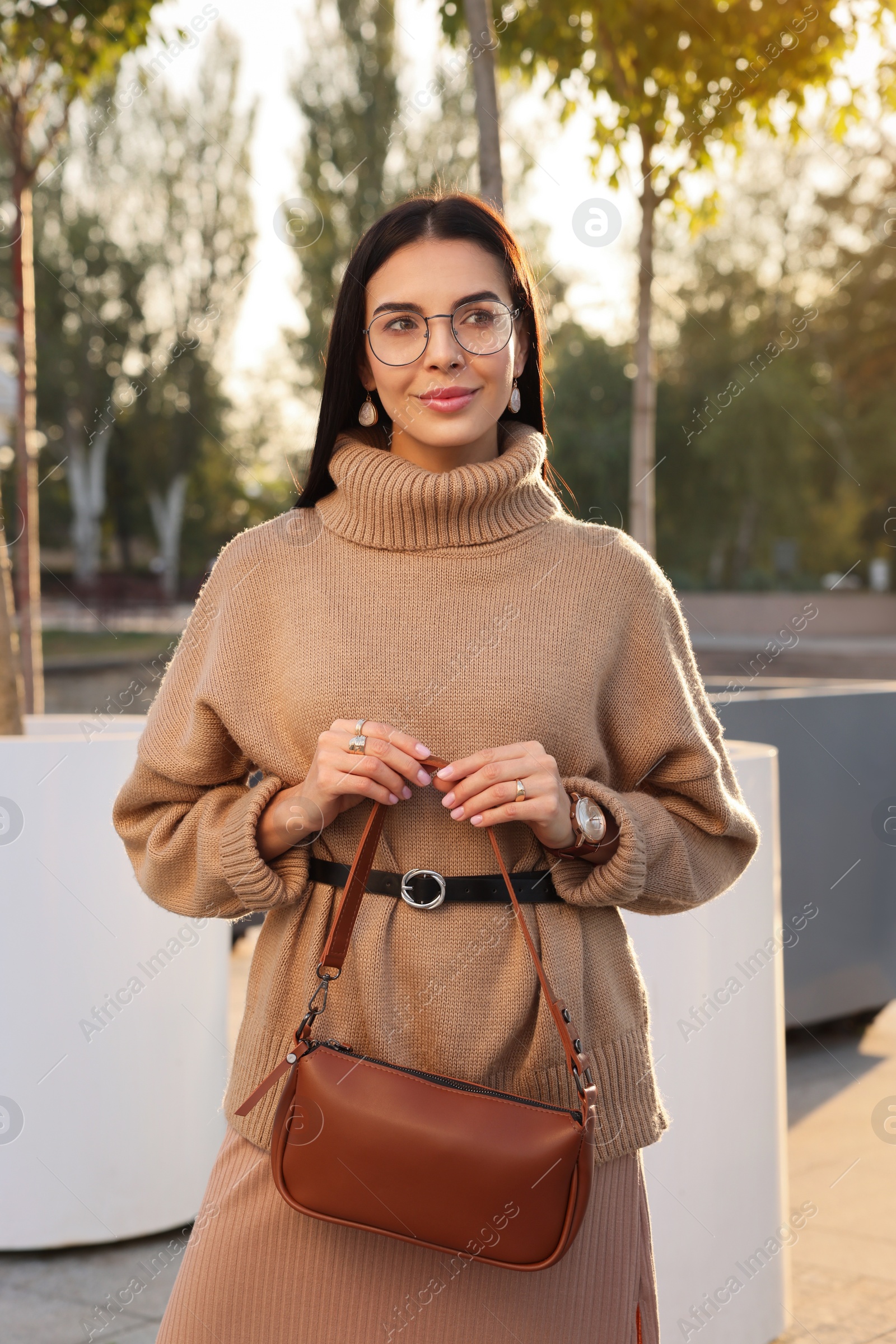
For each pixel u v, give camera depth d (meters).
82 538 27.67
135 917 2.71
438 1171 1.19
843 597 26.50
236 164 22.08
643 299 4.57
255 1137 1.35
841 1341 2.39
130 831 1.51
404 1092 1.22
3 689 3.18
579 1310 1.31
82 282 23.00
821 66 4.20
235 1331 1.31
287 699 1.41
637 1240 1.37
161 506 27.61
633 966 1.44
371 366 1.43
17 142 4.74
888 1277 2.66
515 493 1.43
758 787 2.45
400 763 1.27
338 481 1.42
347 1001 1.35
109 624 22.55
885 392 27.11
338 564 1.42
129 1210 2.70
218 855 1.37
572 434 25.58
